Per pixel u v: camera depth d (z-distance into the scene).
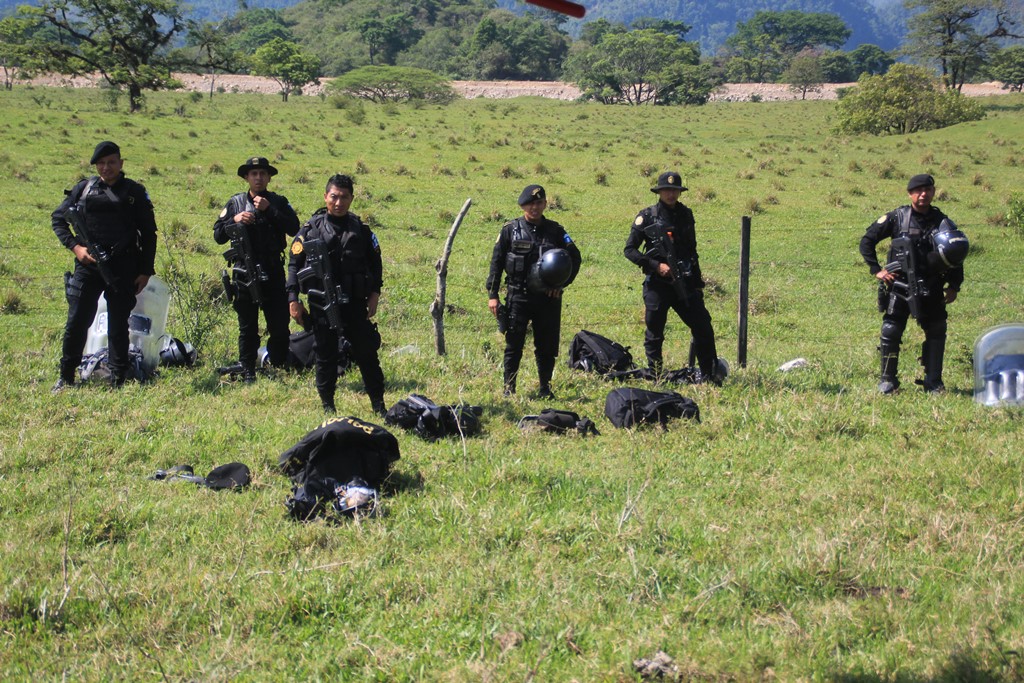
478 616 4.63
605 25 166.12
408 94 80.12
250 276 8.96
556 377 9.45
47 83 89.62
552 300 8.52
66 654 4.35
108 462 6.71
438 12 185.25
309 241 7.69
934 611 4.70
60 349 10.29
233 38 164.00
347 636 4.46
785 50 180.38
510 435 7.47
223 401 8.38
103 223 8.36
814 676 4.11
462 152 35.84
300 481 6.20
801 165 35.16
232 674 4.17
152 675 4.18
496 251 8.54
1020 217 22.56
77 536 5.47
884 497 6.18
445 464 6.70
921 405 8.54
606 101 97.44
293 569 5.05
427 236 21.14
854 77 163.00
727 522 5.80
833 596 4.89
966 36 92.75
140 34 55.91
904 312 9.20
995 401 8.58
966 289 17.17
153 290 9.73
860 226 23.36
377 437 6.24
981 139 45.06
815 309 15.77
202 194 23.11
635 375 9.57
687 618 4.66
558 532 5.54
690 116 69.94
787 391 8.91
